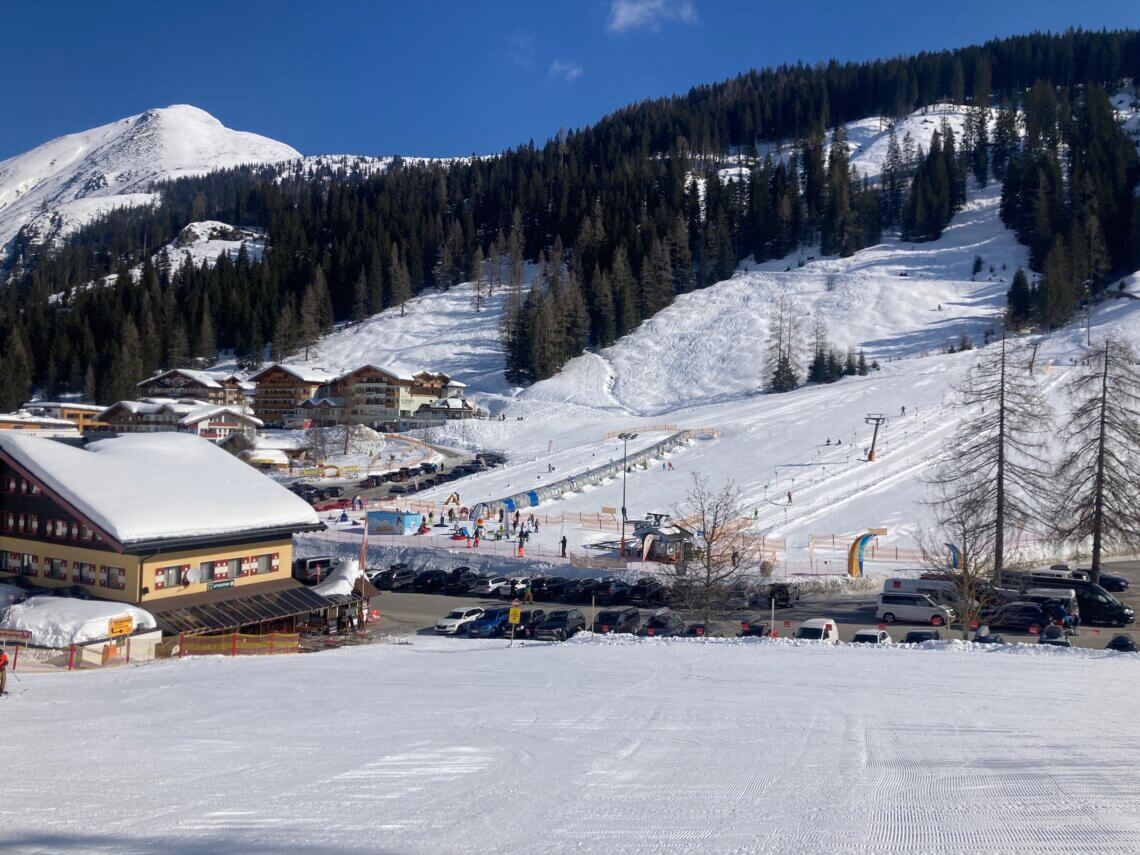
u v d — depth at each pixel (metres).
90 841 10.34
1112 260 170.38
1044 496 49.56
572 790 12.08
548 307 158.38
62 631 33.31
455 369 169.00
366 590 45.09
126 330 166.88
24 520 41.06
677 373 149.75
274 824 10.84
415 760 14.17
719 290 187.25
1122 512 45.69
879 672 21.72
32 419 115.19
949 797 11.21
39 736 17.48
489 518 70.06
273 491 44.50
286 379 150.12
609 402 141.25
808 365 139.38
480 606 47.41
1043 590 41.72
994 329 142.88
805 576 49.66
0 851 10.01
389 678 24.05
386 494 84.56
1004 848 9.15
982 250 190.50
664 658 25.39
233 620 38.59
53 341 176.12
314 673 25.84
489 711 18.36
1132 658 23.67
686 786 12.11
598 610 45.75
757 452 86.75
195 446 46.69
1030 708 17.16
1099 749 13.78
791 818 10.43
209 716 19.20
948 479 50.84
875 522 63.09
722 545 46.31
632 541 57.69
